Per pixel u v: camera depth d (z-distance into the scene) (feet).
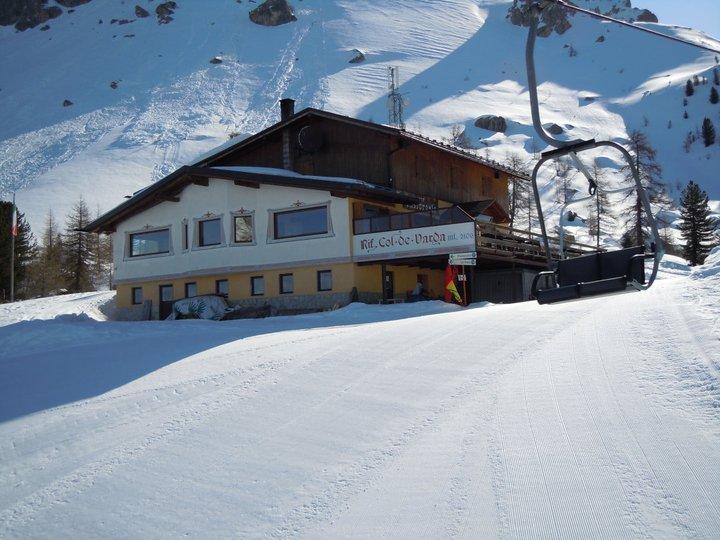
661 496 17.22
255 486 21.61
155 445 25.82
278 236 90.68
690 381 24.11
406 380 30.50
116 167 377.30
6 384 39.17
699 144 492.13
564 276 24.06
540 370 29.58
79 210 214.90
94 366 41.88
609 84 643.45
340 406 27.84
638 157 138.41
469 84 613.52
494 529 17.02
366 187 84.02
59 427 29.37
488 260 91.15
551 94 604.90
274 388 30.94
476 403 26.30
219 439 25.68
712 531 15.43
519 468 20.07
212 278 96.48
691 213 172.86
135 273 102.83
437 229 80.79
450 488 19.53
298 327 58.23
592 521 16.66
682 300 40.19
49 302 114.11
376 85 589.73
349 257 84.84
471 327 42.11
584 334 35.81
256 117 490.08
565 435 21.86
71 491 22.94
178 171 94.02
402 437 23.84
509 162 327.26
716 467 18.04
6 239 154.92
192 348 44.39
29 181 359.87
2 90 590.96
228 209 93.66
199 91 547.08
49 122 487.20
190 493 21.72
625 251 22.45
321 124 100.27
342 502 19.80
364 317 66.13
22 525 21.15
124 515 20.93
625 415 22.61
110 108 510.58
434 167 105.40
